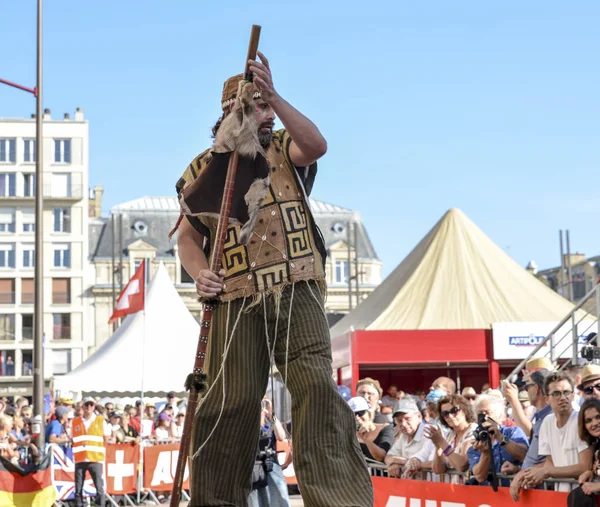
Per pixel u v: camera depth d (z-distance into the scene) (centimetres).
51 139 8162
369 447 1012
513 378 1795
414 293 2261
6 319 7931
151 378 2081
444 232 2402
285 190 382
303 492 367
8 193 8081
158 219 8875
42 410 2100
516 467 810
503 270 2333
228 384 372
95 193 9006
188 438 366
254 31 361
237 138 365
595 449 687
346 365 2208
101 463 1742
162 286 2269
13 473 1273
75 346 8006
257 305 375
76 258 8106
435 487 855
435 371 2422
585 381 805
